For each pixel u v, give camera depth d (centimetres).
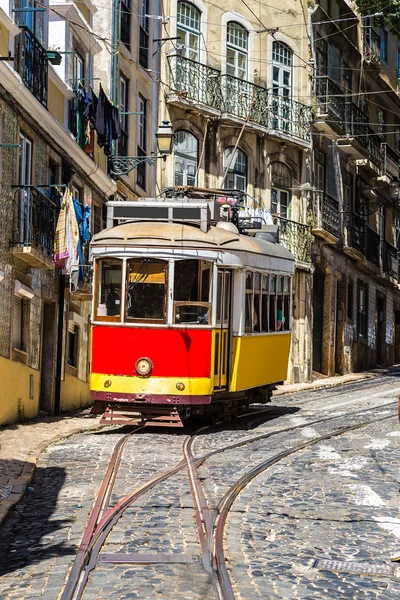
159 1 3259
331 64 4172
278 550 902
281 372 2247
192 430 1883
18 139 1973
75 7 2402
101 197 2761
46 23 2239
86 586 772
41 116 2105
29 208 2005
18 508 1110
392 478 1289
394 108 5184
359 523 1024
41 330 2195
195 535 950
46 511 1087
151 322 1797
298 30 3859
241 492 1195
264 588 771
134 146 3005
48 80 2220
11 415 1936
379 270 4753
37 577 806
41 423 1991
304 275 3775
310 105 3888
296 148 3838
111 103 2619
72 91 2402
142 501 1121
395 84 5206
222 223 2031
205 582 786
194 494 1165
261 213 3434
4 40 1844
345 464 1403
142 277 1814
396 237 5253
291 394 3098
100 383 1803
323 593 767
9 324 1922
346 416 2122
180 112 3350
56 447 1612
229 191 2295
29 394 2084
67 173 2375
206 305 1814
